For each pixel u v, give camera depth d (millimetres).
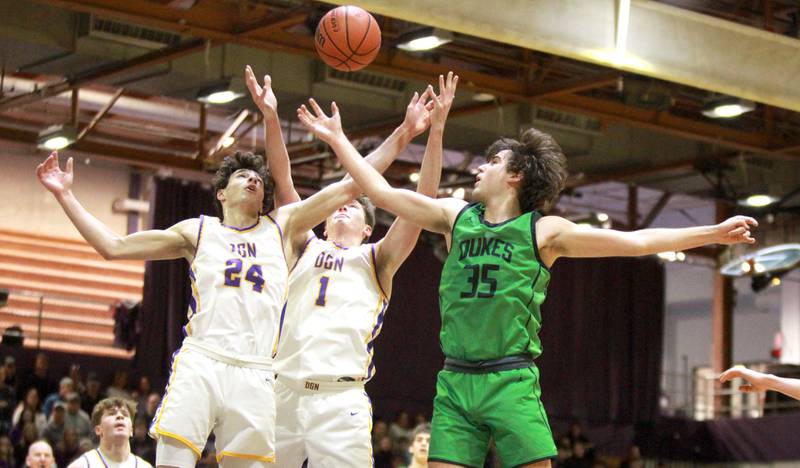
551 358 24422
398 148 6340
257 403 5758
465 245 5457
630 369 25156
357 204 6906
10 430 16797
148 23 15117
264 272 5906
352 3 11609
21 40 15602
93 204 25375
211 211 21734
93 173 25484
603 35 13094
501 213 5531
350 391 6348
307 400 6312
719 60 14062
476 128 18922
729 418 23484
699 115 20000
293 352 6371
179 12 15227
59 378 19500
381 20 16484
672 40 13742
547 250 5402
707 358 33438
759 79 14328
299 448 6305
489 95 17859
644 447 24625
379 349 22875
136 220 25719
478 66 18266
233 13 15711
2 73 18578
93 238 5859
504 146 5641
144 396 18984
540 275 5355
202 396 5656
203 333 5770
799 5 17484
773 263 16312
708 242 5219
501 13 12445
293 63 17312
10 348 19094
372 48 6863
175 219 21391
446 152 24062
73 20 15969
